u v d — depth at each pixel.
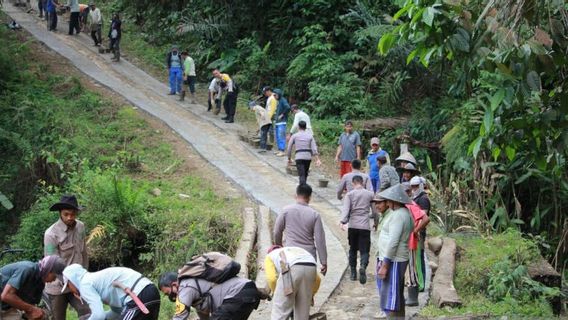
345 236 14.45
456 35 7.05
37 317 8.12
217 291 7.36
